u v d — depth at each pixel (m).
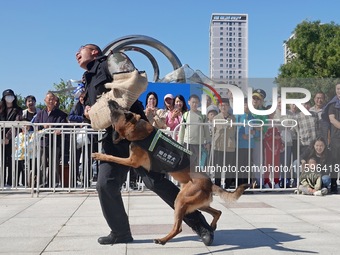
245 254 4.60
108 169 4.91
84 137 9.12
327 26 38.44
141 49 15.20
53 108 9.81
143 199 8.38
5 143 9.53
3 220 6.38
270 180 8.91
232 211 7.13
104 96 4.90
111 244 5.00
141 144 4.77
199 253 4.64
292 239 5.23
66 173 9.34
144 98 10.96
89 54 5.20
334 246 4.90
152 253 4.64
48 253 4.62
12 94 10.28
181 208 4.75
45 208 7.39
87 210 7.19
